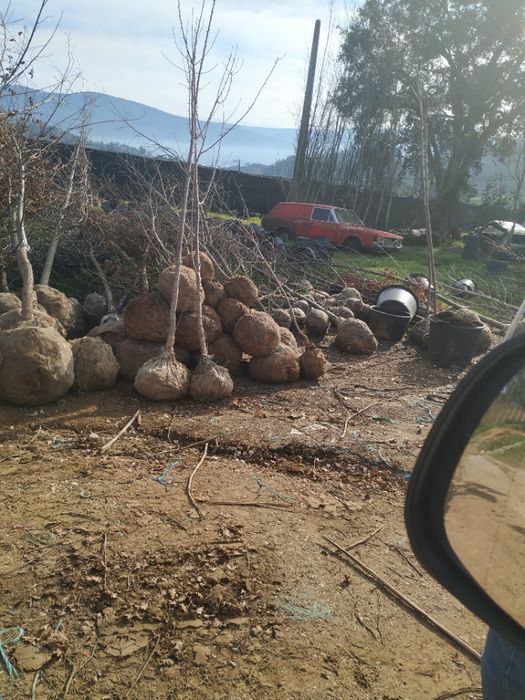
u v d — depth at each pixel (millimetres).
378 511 4262
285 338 7887
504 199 36375
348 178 29688
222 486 4422
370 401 6812
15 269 9547
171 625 2938
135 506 4012
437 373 8375
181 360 6766
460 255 24672
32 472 4445
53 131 9195
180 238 6242
